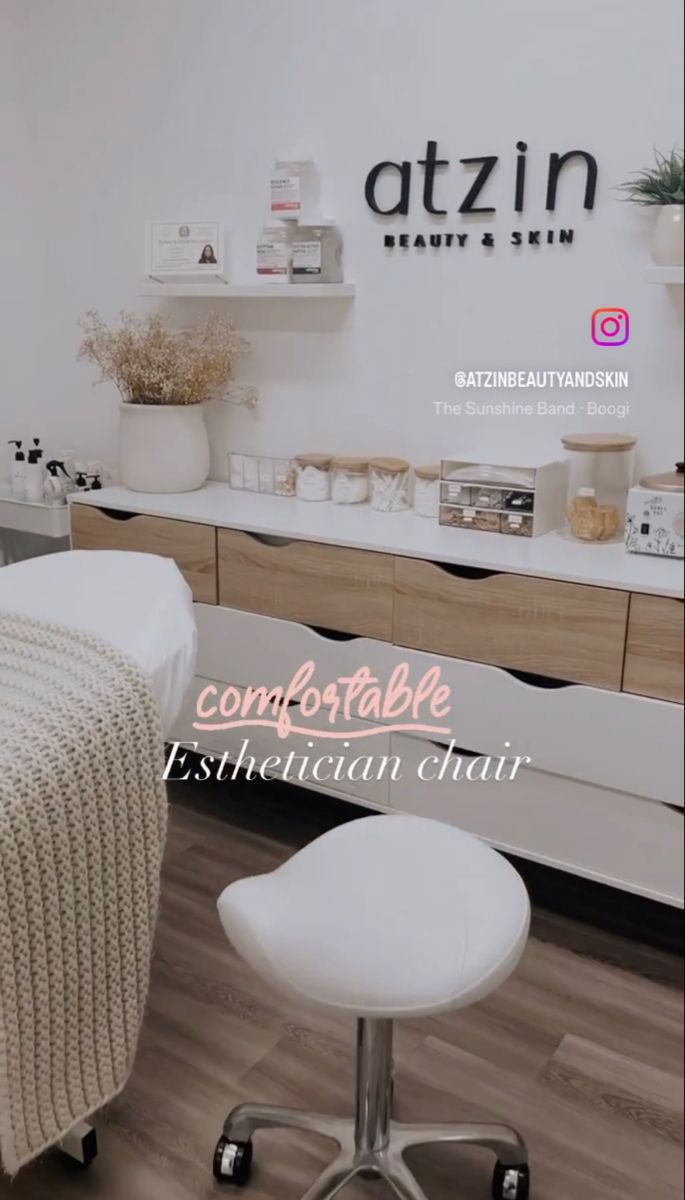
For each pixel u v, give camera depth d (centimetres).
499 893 130
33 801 116
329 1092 162
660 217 181
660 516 183
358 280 232
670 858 179
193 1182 146
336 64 223
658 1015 179
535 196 205
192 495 248
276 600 215
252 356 255
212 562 223
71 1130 144
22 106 279
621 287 200
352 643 206
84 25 260
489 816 198
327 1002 117
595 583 172
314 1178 147
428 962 118
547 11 196
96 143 268
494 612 185
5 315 287
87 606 146
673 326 197
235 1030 176
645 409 204
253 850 231
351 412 242
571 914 207
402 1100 160
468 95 208
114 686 128
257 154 240
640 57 188
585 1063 168
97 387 287
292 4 225
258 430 260
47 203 283
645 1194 143
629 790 178
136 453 247
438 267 221
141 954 137
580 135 197
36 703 124
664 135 189
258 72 235
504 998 183
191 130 249
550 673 182
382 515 224
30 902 118
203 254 247
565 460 212
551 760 185
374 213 226
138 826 131
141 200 263
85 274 281
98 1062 134
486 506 205
